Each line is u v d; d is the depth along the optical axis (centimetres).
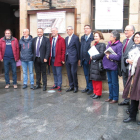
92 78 490
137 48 363
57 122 361
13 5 965
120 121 365
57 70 574
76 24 596
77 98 507
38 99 498
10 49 595
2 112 411
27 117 385
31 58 591
